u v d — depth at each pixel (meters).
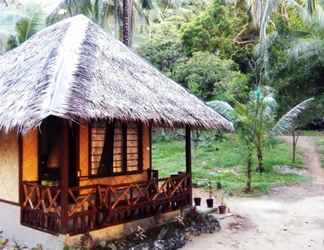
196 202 10.49
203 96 20.58
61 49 8.31
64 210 6.72
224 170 16.33
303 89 23.58
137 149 9.91
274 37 23.42
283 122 15.21
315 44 22.75
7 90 8.16
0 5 29.05
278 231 9.00
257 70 23.77
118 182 9.28
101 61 8.39
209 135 20.34
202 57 21.34
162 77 10.10
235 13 26.06
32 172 7.96
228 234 8.76
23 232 7.59
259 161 15.86
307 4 19.36
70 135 8.47
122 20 18.47
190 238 8.32
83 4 18.81
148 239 7.75
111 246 7.11
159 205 8.68
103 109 6.65
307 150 19.55
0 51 24.55
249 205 11.44
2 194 8.24
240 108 14.11
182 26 25.06
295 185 14.12
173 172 15.71
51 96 6.56
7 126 6.61
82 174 8.52
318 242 8.22
